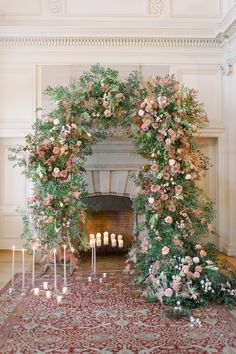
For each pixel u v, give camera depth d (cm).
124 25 543
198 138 549
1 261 496
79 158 441
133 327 281
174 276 331
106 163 530
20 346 249
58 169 411
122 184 534
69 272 438
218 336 265
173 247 361
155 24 542
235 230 527
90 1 553
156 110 385
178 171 379
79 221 448
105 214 588
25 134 544
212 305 330
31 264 480
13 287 379
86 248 455
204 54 556
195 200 389
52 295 356
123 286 386
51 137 410
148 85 401
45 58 546
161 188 381
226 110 548
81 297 350
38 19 548
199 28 540
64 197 410
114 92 411
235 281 352
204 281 339
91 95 417
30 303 333
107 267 475
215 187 571
